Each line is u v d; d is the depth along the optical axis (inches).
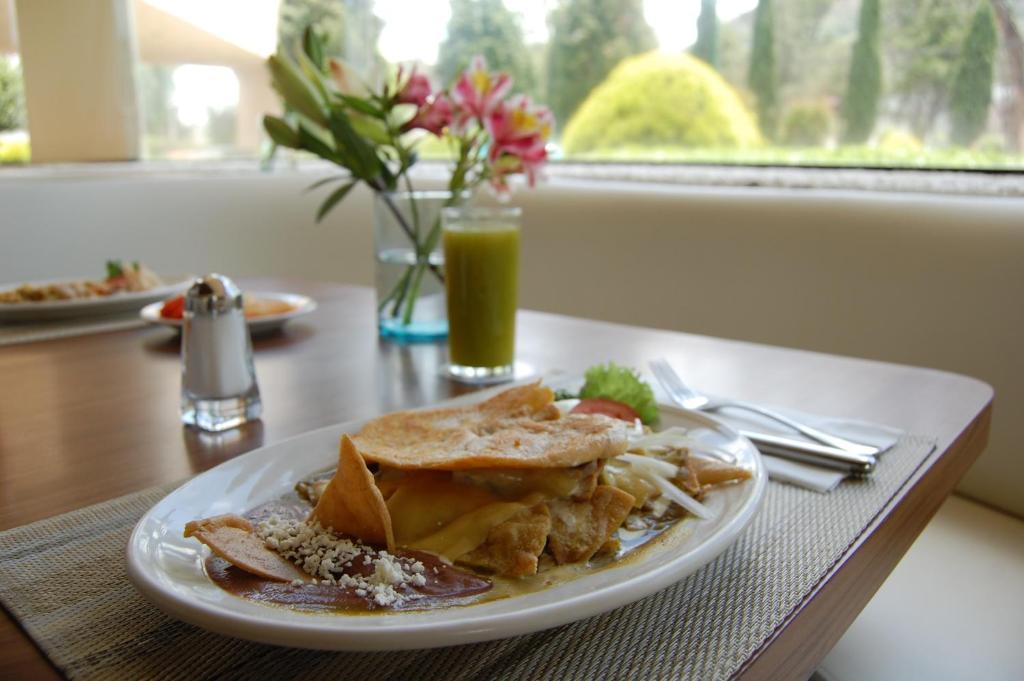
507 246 37.5
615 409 27.5
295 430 31.3
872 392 35.9
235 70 113.2
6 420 32.6
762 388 36.5
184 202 94.2
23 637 17.3
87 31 102.4
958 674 31.6
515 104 42.3
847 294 61.3
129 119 107.1
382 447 22.0
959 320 55.1
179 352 44.2
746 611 18.4
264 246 98.8
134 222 90.9
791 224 64.8
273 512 21.9
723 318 69.1
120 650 16.7
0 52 100.1
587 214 78.4
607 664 16.5
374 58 109.9
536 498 20.0
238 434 30.8
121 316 53.5
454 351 38.9
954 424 31.4
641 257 74.3
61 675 15.9
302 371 40.1
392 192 46.2
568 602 15.4
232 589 17.0
